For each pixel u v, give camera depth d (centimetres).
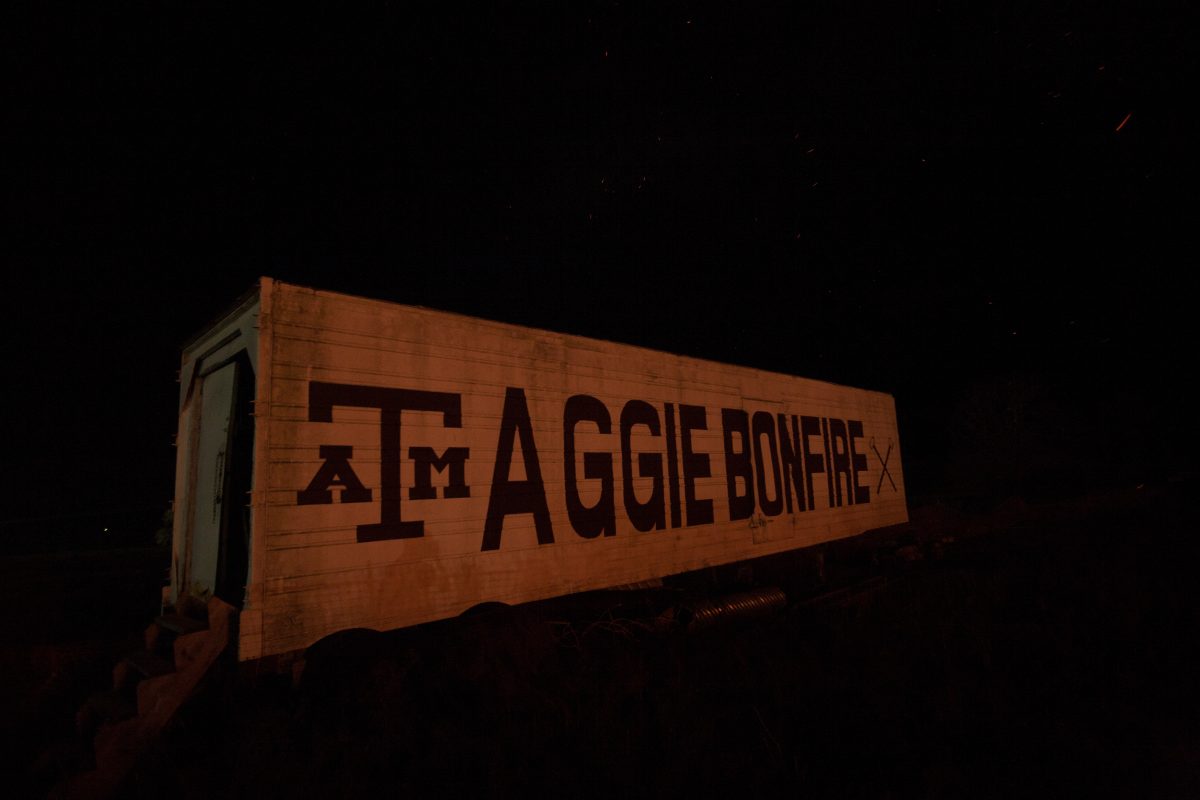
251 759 332
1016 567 787
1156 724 343
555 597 586
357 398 472
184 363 591
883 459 1201
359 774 320
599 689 435
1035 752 318
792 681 438
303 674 412
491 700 414
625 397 696
